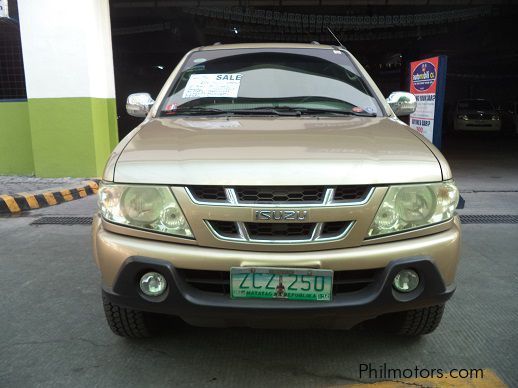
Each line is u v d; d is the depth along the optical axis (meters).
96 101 7.16
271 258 1.98
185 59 3.42
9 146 7.64
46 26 6.81
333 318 2.06
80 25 6.78
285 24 14.18
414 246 2.05
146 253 2.04
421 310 2.44
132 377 2.35
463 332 2.76
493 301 3.18
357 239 2.02
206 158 2.09
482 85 25.06
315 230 2.00
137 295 2.09
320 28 15.14
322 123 2.64
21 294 3.35
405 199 2.07
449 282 2.16
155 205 2.06
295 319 2.04
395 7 13.48
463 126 16.28
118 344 2.65
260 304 2.00
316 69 3.26
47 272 3.77
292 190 1.99
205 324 2.18
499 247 4.30
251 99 3.01
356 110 2.94
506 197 6.30
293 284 1.99
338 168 2.02
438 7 13.59
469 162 9.80
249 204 1.97
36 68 6.95
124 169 2.12
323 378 2.33
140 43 17.52
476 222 5.12
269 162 2.04
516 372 2.36
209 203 2.00
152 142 2.33
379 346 2.62
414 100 3.27
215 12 13.01
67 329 2.83
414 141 2.36
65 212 5.64
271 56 3.36
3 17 7.13
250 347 2.62
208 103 2.99
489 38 17.09
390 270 2.01
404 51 20.34
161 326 2.73
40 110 7.07
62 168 7.23
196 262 2.00
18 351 2.58
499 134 17.19
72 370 2.41
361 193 2.03
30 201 5.78
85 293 3.37
